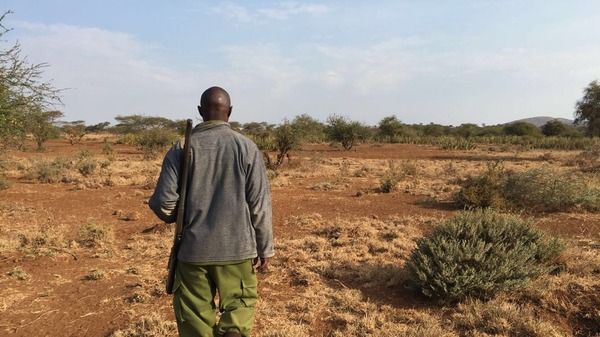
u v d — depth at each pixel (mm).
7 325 5016
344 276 6305
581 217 9922
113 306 5434
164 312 5230
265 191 3068
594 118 40219
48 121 10664
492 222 6375
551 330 4613
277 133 22234
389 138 53156
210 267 2979
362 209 11133
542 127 72062
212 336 3033
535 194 10789
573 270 6117
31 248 7645
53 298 5691
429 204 11727
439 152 36938
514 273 5496
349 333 4723
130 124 68125
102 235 8156
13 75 8828
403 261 6793
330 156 31406
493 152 37094
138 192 13648
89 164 18391
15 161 21922
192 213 2979
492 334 4652
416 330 4676
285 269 6582
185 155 2969
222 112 3170
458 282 5297
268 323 4945
